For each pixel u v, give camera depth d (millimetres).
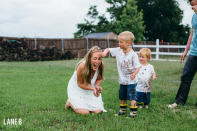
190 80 4582
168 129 3109
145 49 4566
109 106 4410
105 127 3145
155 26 47969
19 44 17938
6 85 6445
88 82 3971
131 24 26891
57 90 5875
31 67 11672
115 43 27312
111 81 7582
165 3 48750
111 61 17297
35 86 6383
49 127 3125
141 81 4367
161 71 10773
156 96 5434
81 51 23578
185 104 4664
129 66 3693
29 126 3127
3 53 16969
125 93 3834
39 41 20234
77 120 3418
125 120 3496
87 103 3986
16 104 4305
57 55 19500
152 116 3754
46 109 4078
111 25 46781
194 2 4254
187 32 52156
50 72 9734
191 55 4543
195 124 3373
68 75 8875
